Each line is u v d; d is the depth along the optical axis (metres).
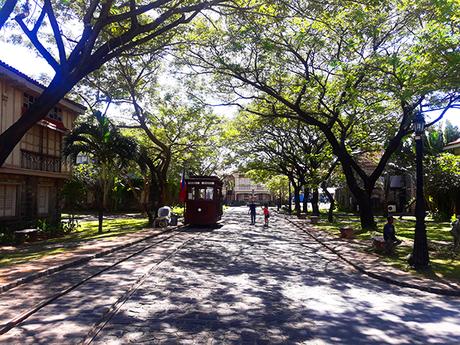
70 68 10.66
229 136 36.22
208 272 11.34
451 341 6.00
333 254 15.57
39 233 20.53
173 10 11.30
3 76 19.44
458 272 11.31
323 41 16.02
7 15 9.38
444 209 33.47
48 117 24.34
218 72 20.44
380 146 28.55
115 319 6.83
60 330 6.19
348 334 6.25
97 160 23.81
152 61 25.97
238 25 15.95
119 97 27.31
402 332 6.39
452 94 13.36
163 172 31.69
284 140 40.09
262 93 24.58
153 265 12.37
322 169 35.78
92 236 21.44
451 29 12.21
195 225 31.03
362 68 15.16
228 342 5.80
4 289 8.60
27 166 22.23
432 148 33.12
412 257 12.10
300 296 8.71
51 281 9.70
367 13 14.41
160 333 6.14
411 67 12.20
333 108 21.78
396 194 52.09
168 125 31.53
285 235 23.64
